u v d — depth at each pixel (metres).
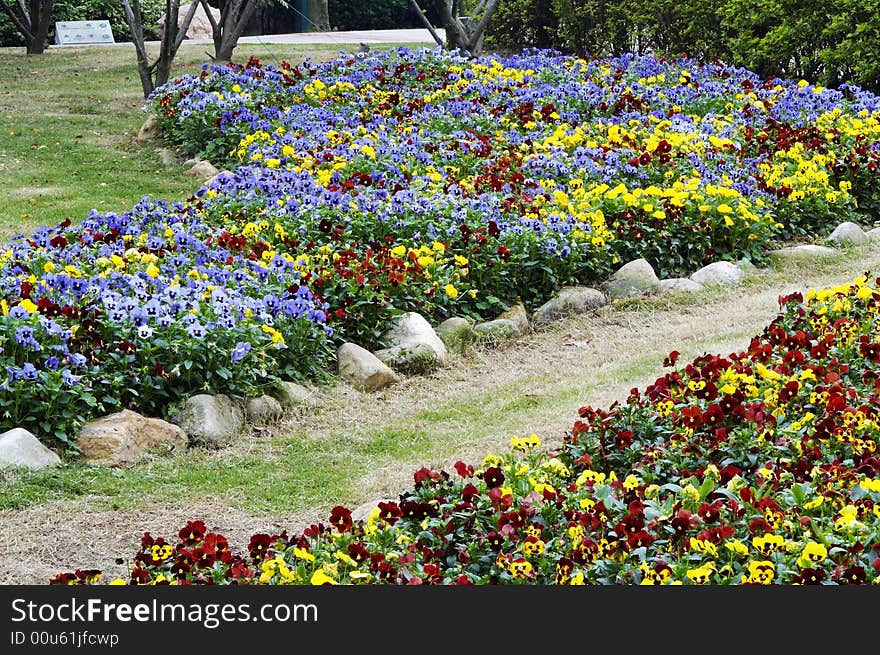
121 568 4.91
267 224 8.87
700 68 15.42
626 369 7.39
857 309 7.20
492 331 8.05
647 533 4.22
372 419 6.74
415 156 10.89
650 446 5.41
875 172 11.24
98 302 6.69
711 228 9.54
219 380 6.64
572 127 12.72
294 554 4.35
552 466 5.07
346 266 7.88
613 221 9.52
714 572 4.01
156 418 6.36
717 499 4.53
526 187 10.10
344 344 7.48
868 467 4.83
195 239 8.14
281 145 11.45
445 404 6.98
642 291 8.84
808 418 5.38
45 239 7.90
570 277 8.84
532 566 4.18
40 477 5.60
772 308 8.45
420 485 4.90
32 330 6.15
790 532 4.27
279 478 5.90
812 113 13.12
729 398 5.41
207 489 5.73
